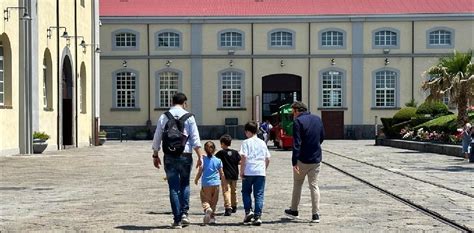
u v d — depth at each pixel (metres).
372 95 62.25
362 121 62.28
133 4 63.88
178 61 62.28
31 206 15.02
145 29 62.09
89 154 35.50
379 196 16.75
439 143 38.44
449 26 61.84
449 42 61.97
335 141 57.50
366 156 34.59
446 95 40.31
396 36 62.16
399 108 62.03
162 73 62.28
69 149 40.72
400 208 14.54
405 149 42.41
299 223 12.59
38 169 25.34
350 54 62.19
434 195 16.73
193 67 62.25
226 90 62.50
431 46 62.00
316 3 64.50
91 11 47.97
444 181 20.53
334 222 12.67
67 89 42.56
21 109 33.97
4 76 32.50
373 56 62.19
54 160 30.44
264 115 62.56
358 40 62.19
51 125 38.50
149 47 62.09
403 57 62.09
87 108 46.62
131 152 37.97
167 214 13.73
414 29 62.03
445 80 40.19
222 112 62.31
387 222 12.63
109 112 61.94
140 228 12.07
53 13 38.59
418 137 42.72
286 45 62.56
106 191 18.00
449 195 16.73
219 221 12.88
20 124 34.09
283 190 18.25
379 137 49.12
